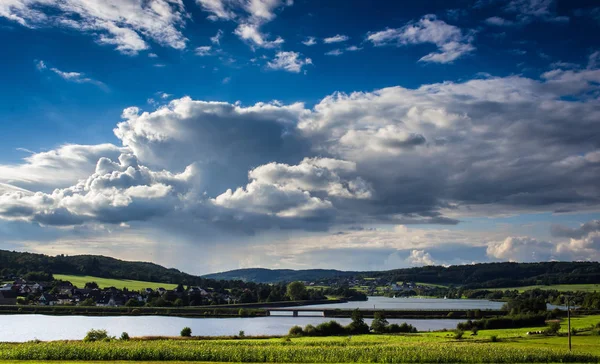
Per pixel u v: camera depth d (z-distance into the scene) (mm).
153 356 73125
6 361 64375
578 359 77125
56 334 146750
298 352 77688
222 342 98688
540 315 165750
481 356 77312
